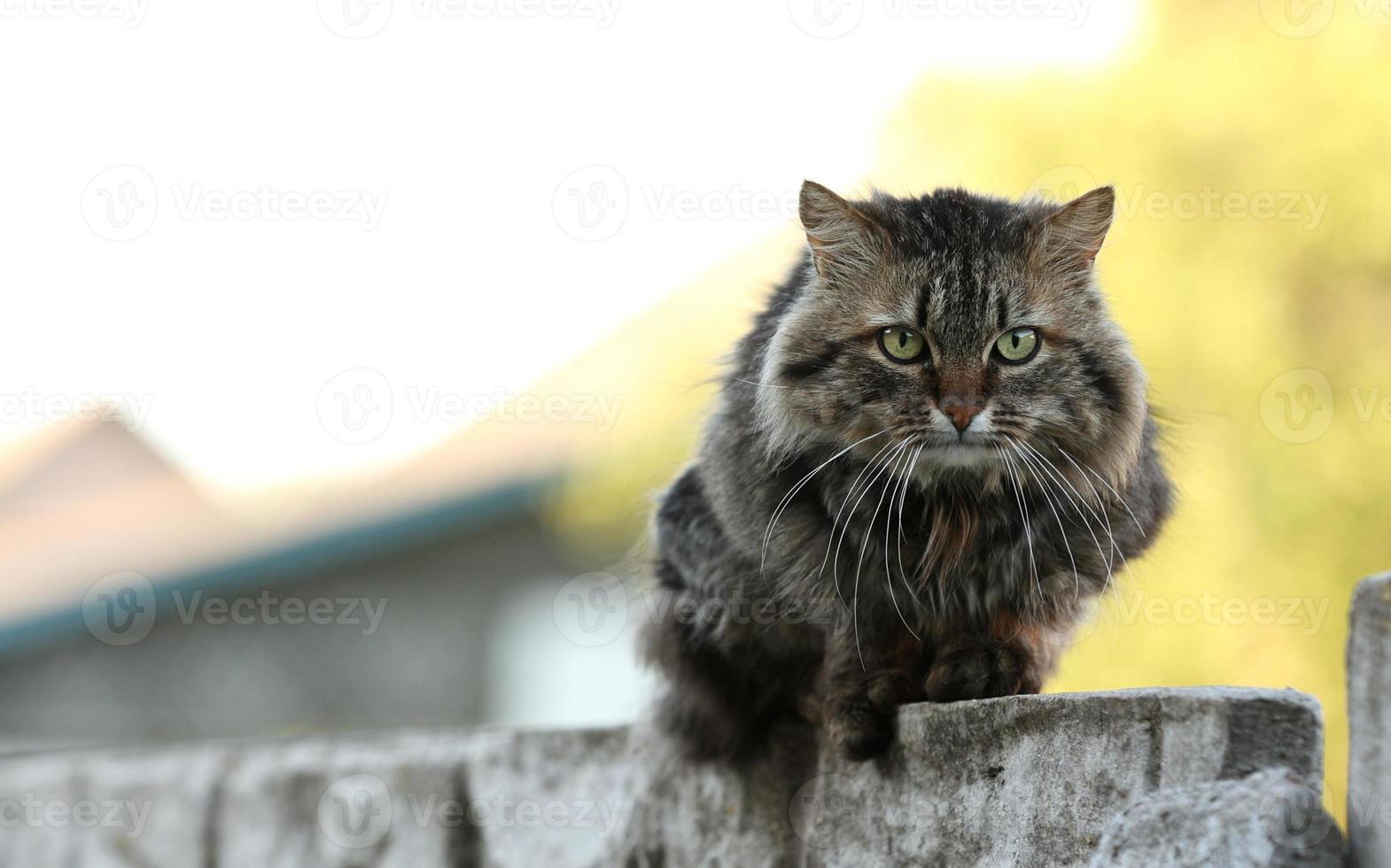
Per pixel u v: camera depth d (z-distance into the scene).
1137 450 5.36
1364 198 11.15
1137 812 3.77
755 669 5.95
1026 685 5.21
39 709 19.45
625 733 6.80
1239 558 10.77
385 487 19.14
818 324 5.42
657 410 14.99
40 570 20.05
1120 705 3.89
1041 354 5.29
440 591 19.69
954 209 5.62
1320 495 10.81
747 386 5.64
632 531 12.85
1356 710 3.35
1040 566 5.25
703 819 6.21
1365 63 11.40
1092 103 11.97
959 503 5.26
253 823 8.55
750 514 5.44
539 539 19.55
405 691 19.53
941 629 5.33
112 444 25.91
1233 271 11.30
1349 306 11.43
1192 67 11.77
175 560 18.89
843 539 5.28
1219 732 3.62
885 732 5.04
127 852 9.20
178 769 9.03
